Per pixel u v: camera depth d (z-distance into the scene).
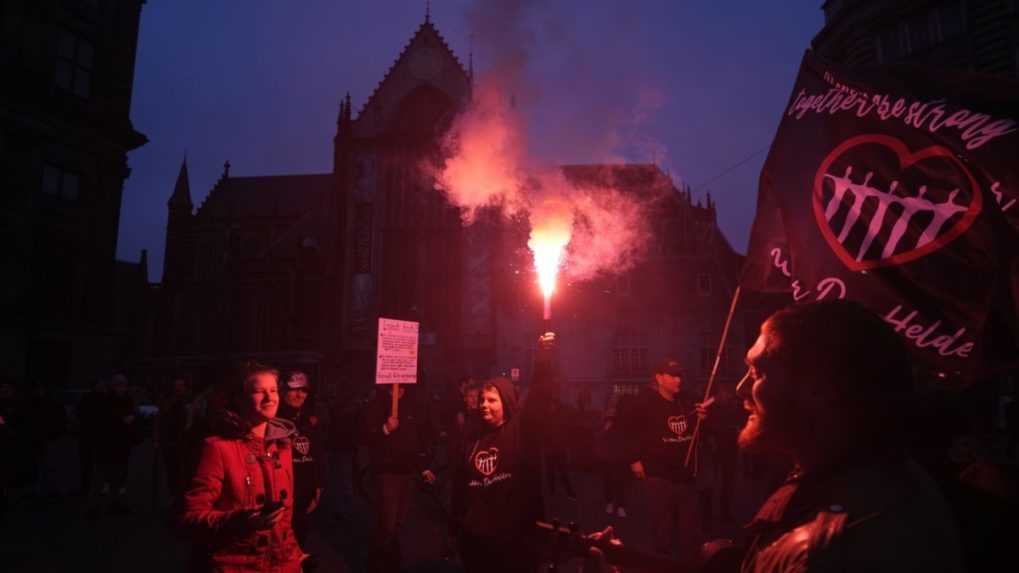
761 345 1.14
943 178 2.09
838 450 1.02
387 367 6.09
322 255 44.88
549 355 3.52
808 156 2.56
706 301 34.91
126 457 9.12
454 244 36.34
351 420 9.26
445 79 38.72
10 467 9.05
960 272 1.97
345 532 8.04
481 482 3.70
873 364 1.03
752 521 1.12
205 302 51.66
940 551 0.86
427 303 35.69
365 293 36.38
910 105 2.26
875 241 2.21
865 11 19.83
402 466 5.76
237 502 2.96
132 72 28.30
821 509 0.98
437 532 7.88
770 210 2.73
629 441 5.50
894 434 1.00
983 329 1.86
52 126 24.84
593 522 8.45
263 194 65.75
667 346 34.38
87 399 9.03
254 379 3.13
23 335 23.48
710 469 7.70
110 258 27.02
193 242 60.16
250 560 2.94
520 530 3.54
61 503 10.00
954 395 1.07
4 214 23.30
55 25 25.23
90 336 25.72
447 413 12.58
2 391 9.56
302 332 43.28
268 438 3.13
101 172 26.86
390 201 37.47
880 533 0.88
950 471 1.08
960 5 17.69
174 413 8.04
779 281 2.61
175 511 2.85
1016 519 0.93
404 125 38.53
